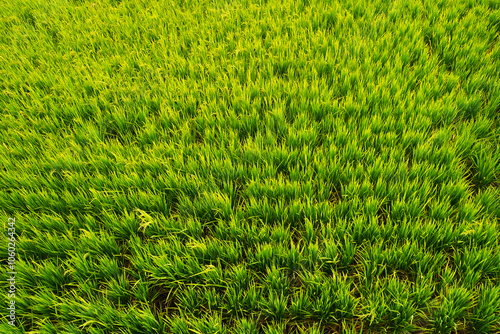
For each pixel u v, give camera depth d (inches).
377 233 78.8
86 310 71.2
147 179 90.4
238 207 85.5
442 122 98.7
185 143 100.5
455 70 110.7
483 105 103.0
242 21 138.0
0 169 97.6
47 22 147.8
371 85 106.3
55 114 110.0
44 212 88.6
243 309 72.8
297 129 100.5
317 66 114.2
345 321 72.2
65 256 81.5
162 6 149.0
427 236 77.2
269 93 109.3
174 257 75.6
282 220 83.6
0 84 120.1
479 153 91.7
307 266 77.9
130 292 76.0
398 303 67.3
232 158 96.0
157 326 71.0
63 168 95.1
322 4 137.9
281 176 89.5
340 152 95.0
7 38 143.8
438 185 87.9
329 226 78.9
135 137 104.7
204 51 123.1
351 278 73.2
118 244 87.4
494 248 76.2
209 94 110.4
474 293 70.9
